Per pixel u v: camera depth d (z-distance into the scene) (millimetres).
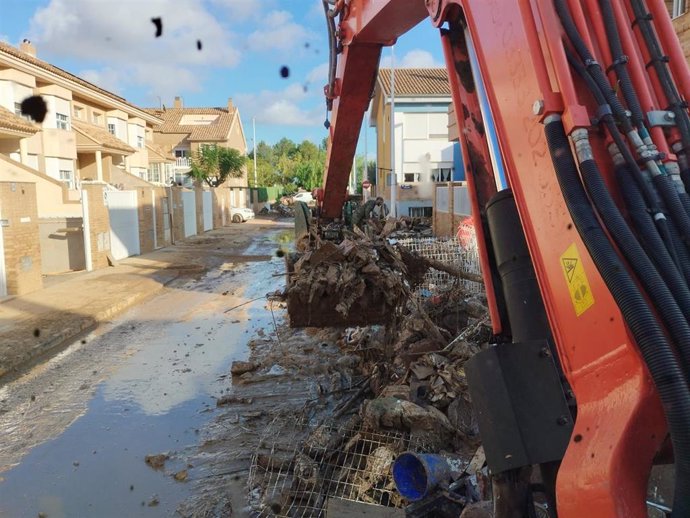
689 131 1882
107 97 30828
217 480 4625
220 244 24594
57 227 16328
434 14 2742
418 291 6895
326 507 3881
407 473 3646
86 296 12016
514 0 2072
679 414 1425
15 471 4875
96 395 6633
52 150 24734
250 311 11039
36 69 23328
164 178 42844
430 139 32781
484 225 2490
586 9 2004
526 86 2016
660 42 2049
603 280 1682
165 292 13312
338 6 5586
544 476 1992
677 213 1748
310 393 6371
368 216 8883
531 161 2016
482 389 2096
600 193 1735
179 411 6105
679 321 1539
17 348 8156
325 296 5582
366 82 5801
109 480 4695
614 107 1816
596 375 1739
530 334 2127
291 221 44031
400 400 4621
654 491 2193
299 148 75438
